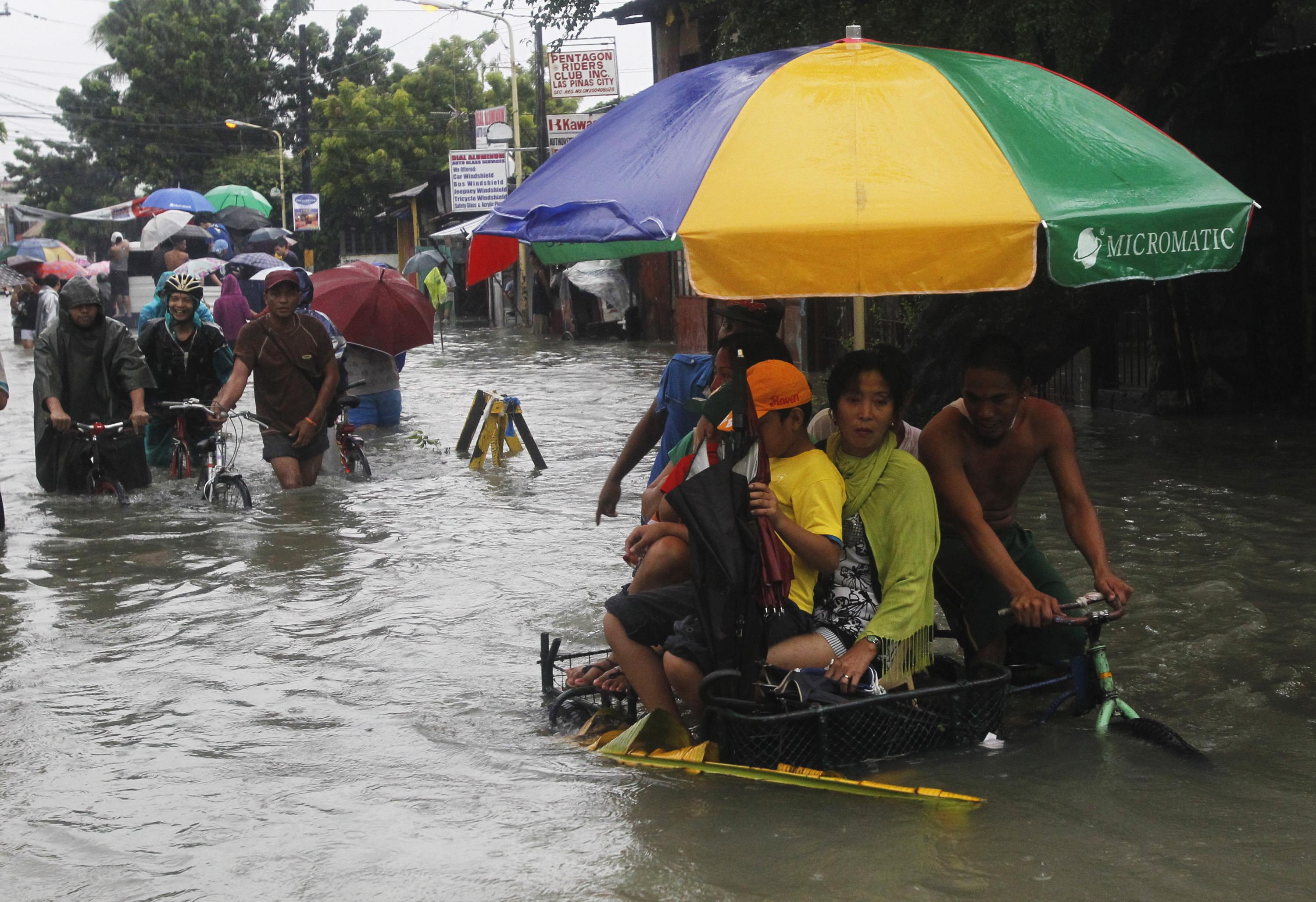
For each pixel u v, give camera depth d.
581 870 3.82
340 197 54.34
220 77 60.53
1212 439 11.63
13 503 10.09
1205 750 4.70
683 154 4.48
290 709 5.40
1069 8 8.95
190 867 3.92
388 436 13.77
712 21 21.58
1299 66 12.54
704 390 5.70
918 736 4.66
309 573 7.76
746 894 3.64
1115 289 9.89
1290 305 13.09
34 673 5.90
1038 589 5.48
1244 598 6.61
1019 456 5.27
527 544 8.48
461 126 52.47
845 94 4.48
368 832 4.14
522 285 35.34
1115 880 3.68
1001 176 4.15
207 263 24.89
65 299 10.28
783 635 4.67
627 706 5.25
